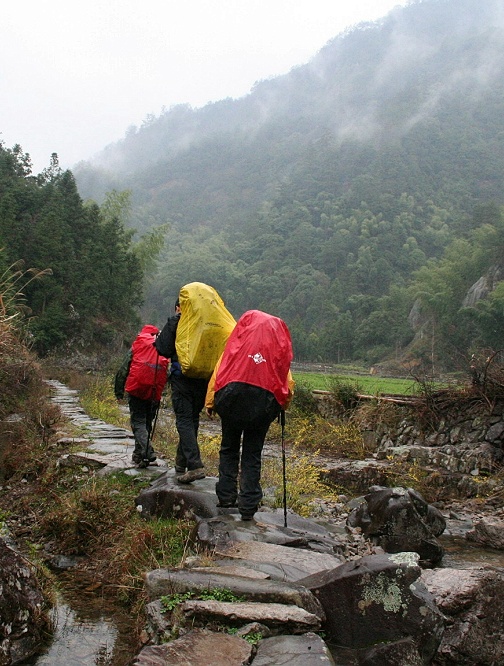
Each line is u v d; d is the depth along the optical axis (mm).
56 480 7648
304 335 83938
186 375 6105
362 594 3631
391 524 6359
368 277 111938
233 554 4586
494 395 11891
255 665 3201
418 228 132375
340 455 13695
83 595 4910
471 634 3797
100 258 46844
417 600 3584
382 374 41562
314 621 3568
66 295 42625
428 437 12844
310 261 133250
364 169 166500
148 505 6207
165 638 3562
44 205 45844
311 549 5043
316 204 159375
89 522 6047
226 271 131750
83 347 42469
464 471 10375
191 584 3912
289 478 8578
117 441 9938
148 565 4961
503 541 6984
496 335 53062
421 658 3482
